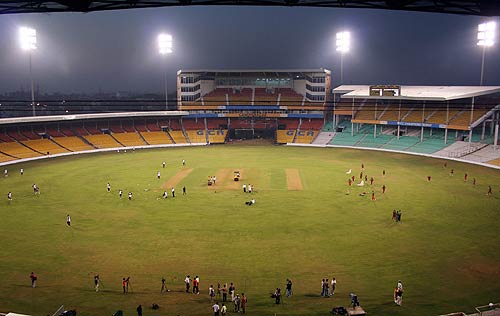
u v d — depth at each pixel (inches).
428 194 2327.8
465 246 1551.4
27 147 3816.4
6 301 1139.9
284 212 1987.0
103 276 1316.4
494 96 4503.0
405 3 660.1
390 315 1053.2
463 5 665.6
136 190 2444.6
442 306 1102.4
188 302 1145.4
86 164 3356.3
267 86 5349.4
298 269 1359.5
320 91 5049.2
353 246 1556.3
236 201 2188.7
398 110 4456.2
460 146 3705.7
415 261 1414.9
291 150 4180.6
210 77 5324.8
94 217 1925.4
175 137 4768.7
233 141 4921.3
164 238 1652.3
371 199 2220.7
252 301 1146.0
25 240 1633.9
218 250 1525.6
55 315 1022.4
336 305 1115.9
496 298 1149.1
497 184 2568.9
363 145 4276.6
